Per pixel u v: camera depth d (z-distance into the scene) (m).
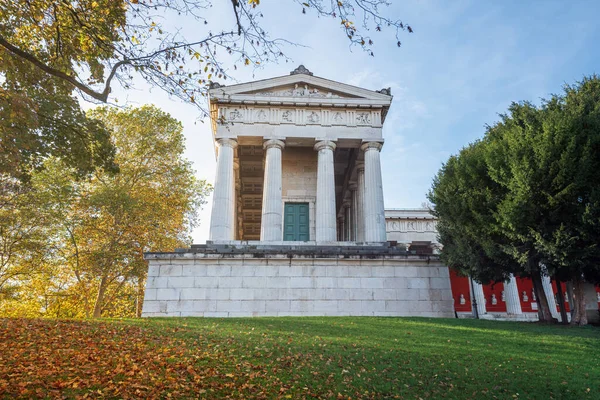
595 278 25.14
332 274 28.84
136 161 43.12
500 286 43.19
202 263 28.22
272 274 28.41
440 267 29.69
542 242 22.44
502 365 15.44
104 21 15.37
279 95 37.94
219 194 35.16
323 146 37.47
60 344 15.02
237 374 12.57
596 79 26.14
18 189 33.16
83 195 39.62
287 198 41.97
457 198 27.31
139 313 48.59
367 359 15.29
